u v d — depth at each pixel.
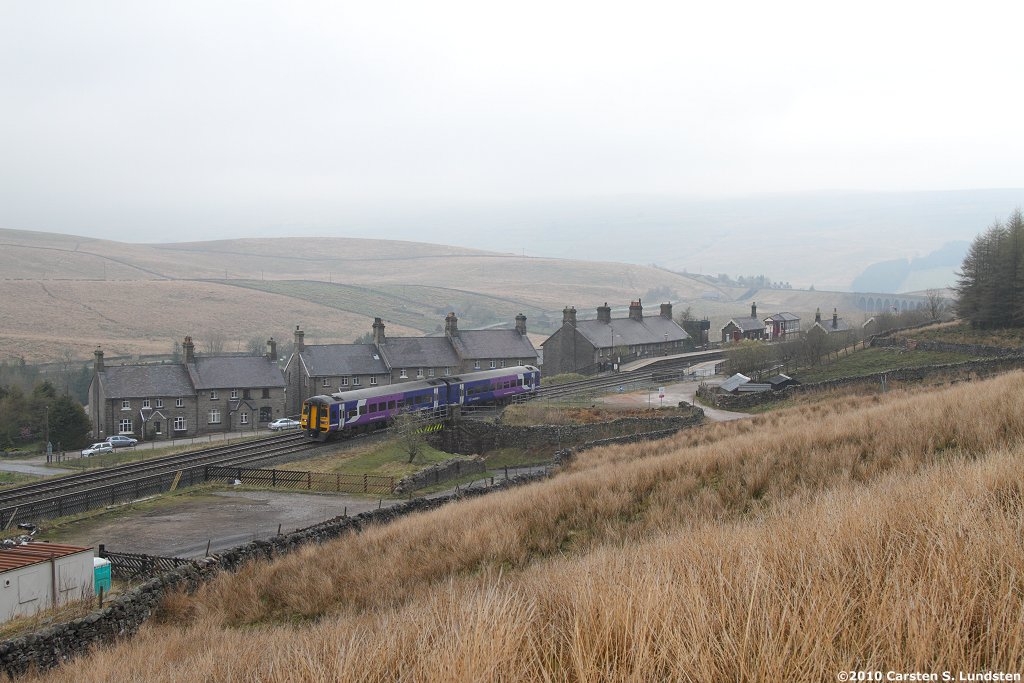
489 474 41.78
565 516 19.53
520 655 5.75
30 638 14.23
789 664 4.91
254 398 77.19
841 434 21.67
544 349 93.12
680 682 5.02
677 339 102.56
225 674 8.66
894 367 61.12
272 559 21.69
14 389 68.19
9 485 39.91
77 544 25.28
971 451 16.41
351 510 31.12
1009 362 49.56
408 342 85.81
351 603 15.49
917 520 7.50
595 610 6.20
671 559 8.36
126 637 16.22
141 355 149.88
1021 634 4.92
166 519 29.33
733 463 20.44
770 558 7.15
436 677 5.48
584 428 46.84
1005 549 6.19
